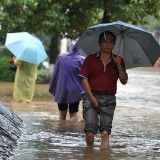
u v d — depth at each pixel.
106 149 19.81
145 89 54.31
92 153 18.95
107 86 19.73
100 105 19.83
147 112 33.12
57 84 27.45
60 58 27.42
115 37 19.70
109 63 19.78
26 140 21.12
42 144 20.42
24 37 36.00
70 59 27.31
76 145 20.48
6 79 58.50
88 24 44.75
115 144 20.95
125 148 20.14
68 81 27.14
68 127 25.22
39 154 18.42
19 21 42.53
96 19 44.84
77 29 44.34
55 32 44.00
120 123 27.22
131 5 40.97
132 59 20.78
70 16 44.19
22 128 23.91
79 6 43.69
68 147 20.00
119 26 20.03
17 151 18.81
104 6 41.16
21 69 36.66
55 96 27.53
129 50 20.66
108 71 19.73
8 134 20.22
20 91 36.66
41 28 43.22
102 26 19.69
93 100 19.59
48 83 57.72
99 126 20.14
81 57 27.53
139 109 34.84
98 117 20.33
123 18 41.34
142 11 41.53
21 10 42.69
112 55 19.88
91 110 19.84
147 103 39.56
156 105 38.19
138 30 19.69
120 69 19.62
